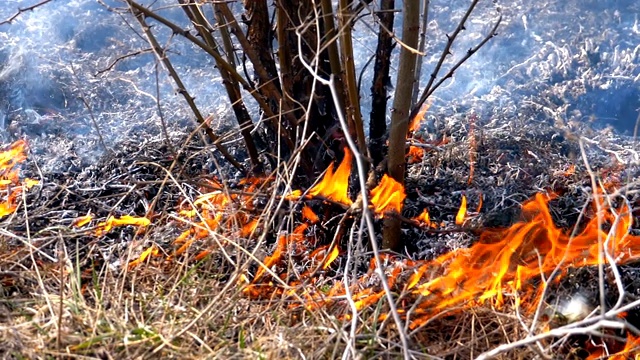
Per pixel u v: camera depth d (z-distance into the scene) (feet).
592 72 11.19
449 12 13.17
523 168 8.81
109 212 7.90
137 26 12.74
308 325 6.20
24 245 7.11
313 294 6.65
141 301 6.23
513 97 10.77
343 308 6.46
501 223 7.66
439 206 7.83
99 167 8.95
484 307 6.46
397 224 7.07
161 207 8.11
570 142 9.52
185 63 11.96
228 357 5.57
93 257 7.18
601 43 11.94
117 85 11.19
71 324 5.77
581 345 6.48
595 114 10.63
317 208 7.50
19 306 6.10
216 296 6.12
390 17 7.08
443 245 7.35
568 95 10.78
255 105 10.22
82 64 11.71
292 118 7.02
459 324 6.41
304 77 7.28
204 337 5.86
